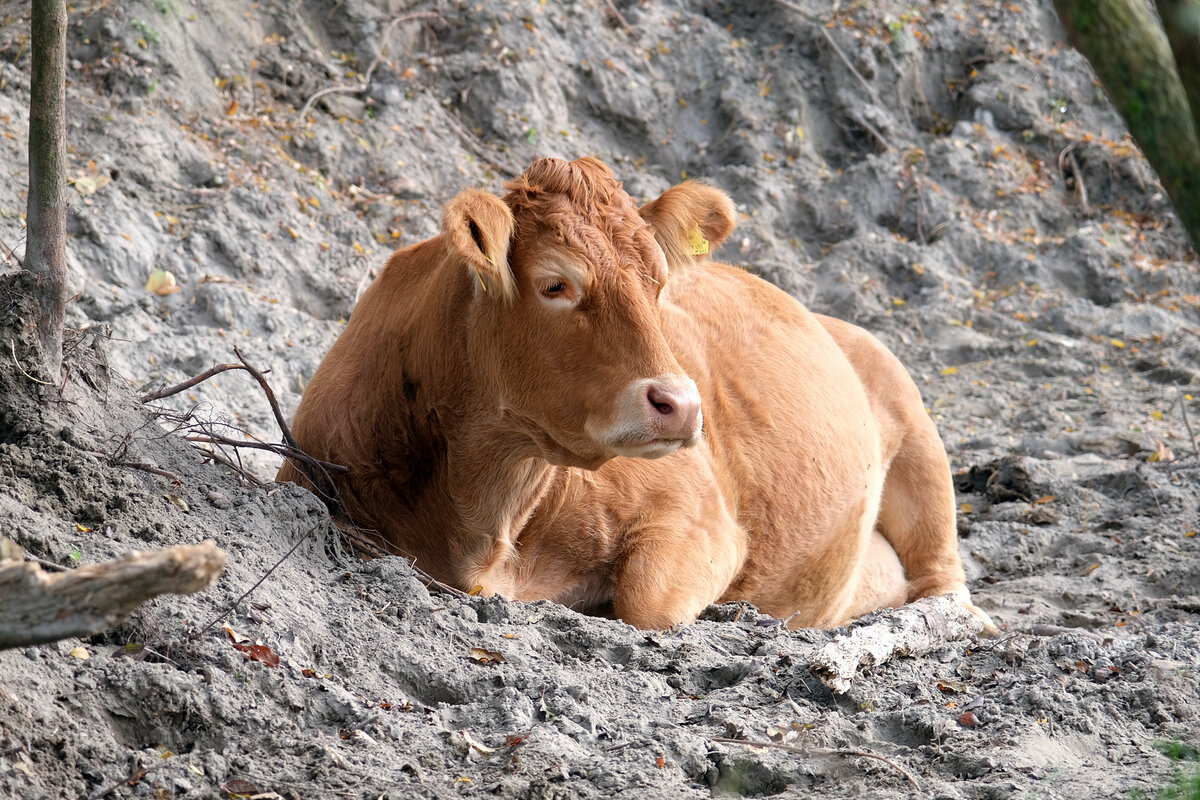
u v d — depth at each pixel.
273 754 10.29
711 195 16.17
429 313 15.31
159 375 24.00
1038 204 42.16
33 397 13.09
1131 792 9.95
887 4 45.06
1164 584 21.16
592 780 10.28
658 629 16.09
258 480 14.66
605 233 14.20
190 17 32.75
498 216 13.82
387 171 33.59
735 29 43.72
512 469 15.38
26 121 28.08
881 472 21.48
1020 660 14.55
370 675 11.80
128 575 7.22
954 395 32.91
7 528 10.95
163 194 28.83
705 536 17.14
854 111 42.28
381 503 15.91
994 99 44.28
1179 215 6.28
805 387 19.70
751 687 12.70
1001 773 10.82
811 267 38.47
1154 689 13.14
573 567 16.69
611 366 13.76
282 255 29.09
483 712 11.50
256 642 11.43
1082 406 32.03
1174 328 37.12
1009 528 24.03
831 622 20.89
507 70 37.81
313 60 34.88
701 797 10.15
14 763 9.12
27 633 7.24
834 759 11.00
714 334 19.06
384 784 9.85
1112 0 6.27
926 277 38.38
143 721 10.24
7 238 24.69
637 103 39.94
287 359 26.25
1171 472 26.61
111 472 12.67
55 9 12.81
